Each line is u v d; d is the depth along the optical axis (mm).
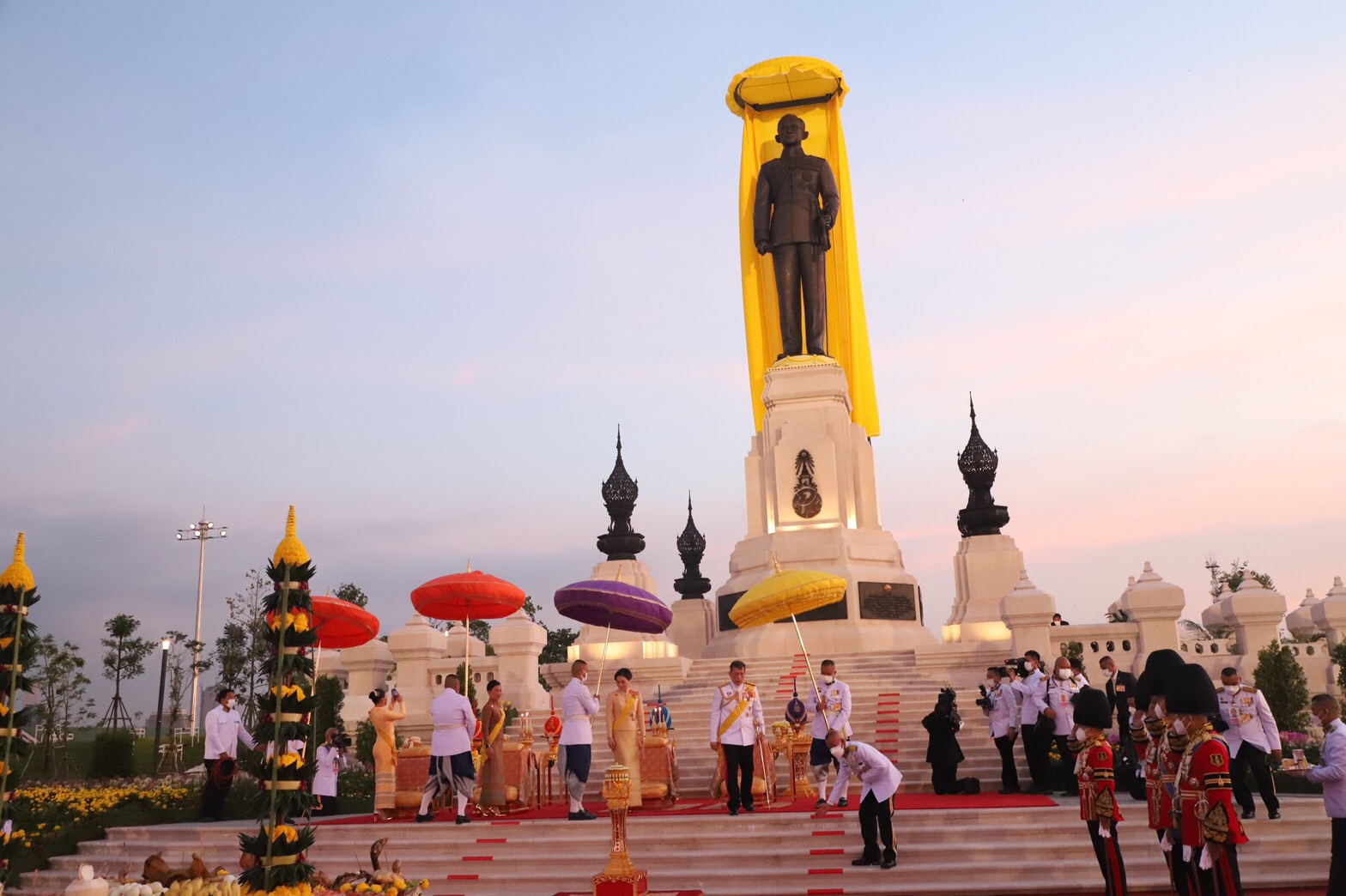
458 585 18125
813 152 36281
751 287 35750
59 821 17750
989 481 29703
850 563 28984
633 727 16547
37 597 10266
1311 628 26469
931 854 13445
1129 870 12883
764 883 13148
